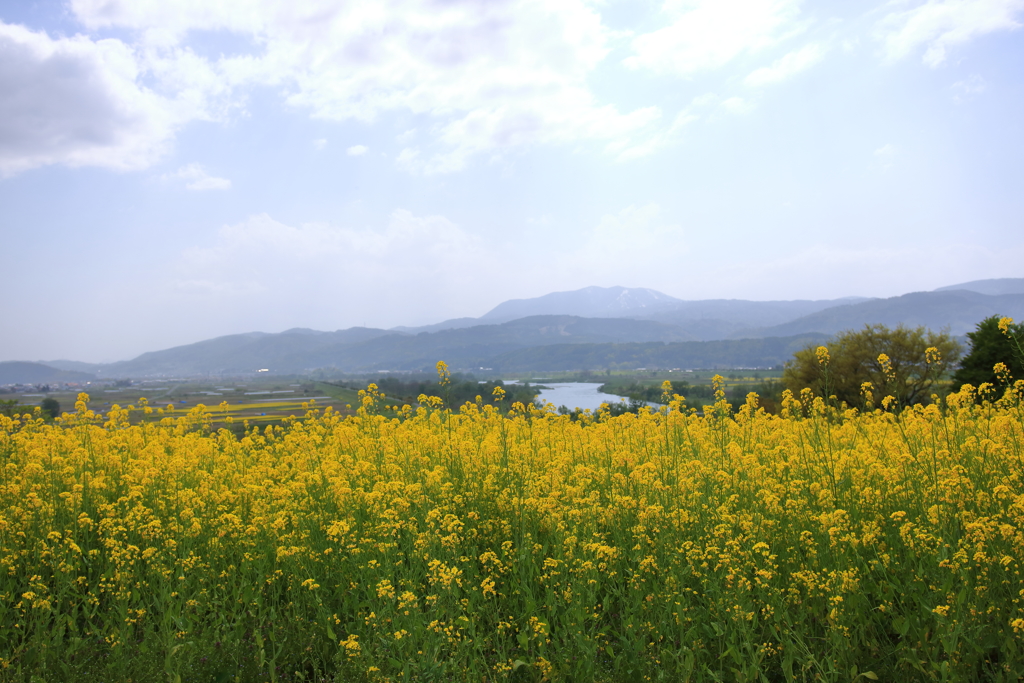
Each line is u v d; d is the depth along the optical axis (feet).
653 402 42.60
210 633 16.25
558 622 16.15
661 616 15.66
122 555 18.22
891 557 17.20
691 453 29.27
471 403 41.45
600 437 32.48
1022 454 22.52
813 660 14.01
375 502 21.06
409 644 14.99
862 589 16.44
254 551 19.31
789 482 23.34
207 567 18.78
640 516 18.58
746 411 38.78
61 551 18.67
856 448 29.91
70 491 23.18
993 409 31.42
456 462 26.66
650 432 36.24
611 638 16.71
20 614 16.48
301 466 30.01
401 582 16.84
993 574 14.87
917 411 38.11
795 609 16.38
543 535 20.49
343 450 34.42
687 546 17.44
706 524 19.04
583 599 16.05
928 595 15.58
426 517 19.08
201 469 30.25
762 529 18.94
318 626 16.39
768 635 15.48
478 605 16.55
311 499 22.72
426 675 14.47
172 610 16.97
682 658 14.64
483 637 15.69
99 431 33.94
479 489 23.49
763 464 28.68
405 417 43.80
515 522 20.29
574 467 26.27
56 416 36.78
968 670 13.94
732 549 16.75
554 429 34.83
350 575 18.02
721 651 15.12
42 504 21.16
